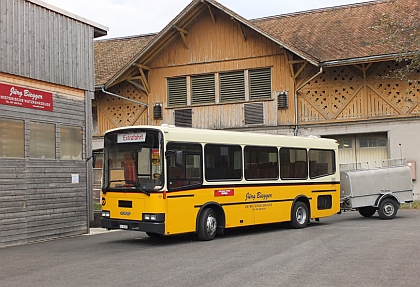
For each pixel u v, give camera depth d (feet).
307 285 26.30
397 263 31.96
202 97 87.30
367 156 79.36
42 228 48.42
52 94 50.52
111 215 44.32
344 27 85.15
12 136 45.96
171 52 88.94
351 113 79.15
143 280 28.07
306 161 54.65
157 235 49.24
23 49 47.26
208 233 44.93
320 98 80.94
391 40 67.92
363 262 32.42
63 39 51.98
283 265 31.83
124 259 35.47
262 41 84.07
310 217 54.49
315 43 82.12
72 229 51.93
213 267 31.60
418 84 72.59
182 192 43.01
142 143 43.06
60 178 50.85
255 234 49.37
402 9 84.89
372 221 57.93
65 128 51.98
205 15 87.04
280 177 51.70
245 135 48.93
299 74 81.97
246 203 48.16
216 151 46.19
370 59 73.87
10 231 45.16
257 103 83.87
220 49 86.33
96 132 93.30
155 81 89.81
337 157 58.13
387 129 77.05
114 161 44.62
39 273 30.91
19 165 46.42
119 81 88.38
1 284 27.91
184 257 35.86
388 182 60.64
